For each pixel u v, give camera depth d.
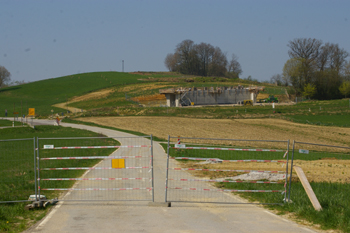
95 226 7.95
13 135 40.34
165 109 66.38
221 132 43.78
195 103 81.75
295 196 10.55
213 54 156.00
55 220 8.42
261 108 68.38
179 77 133.62
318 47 91.12
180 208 9.62
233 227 7.94
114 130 45.94
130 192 11.65
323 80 92.25
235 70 157.12
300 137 41.44
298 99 92.50
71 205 9.88
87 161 18.66
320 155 26.25
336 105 71.44
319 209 9.02
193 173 15.71
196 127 47.91
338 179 14.45
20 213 9.02
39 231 7.58
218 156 22.19
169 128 47.12
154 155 22.67
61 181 13.22
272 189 11.77
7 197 10.54
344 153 30.53
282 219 8.66
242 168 16.92
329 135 43.22
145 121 54.25
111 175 14.80
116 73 151.50
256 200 10.59
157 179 14.12
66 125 53.84
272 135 42.28
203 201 10.44
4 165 16.31
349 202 10.06
